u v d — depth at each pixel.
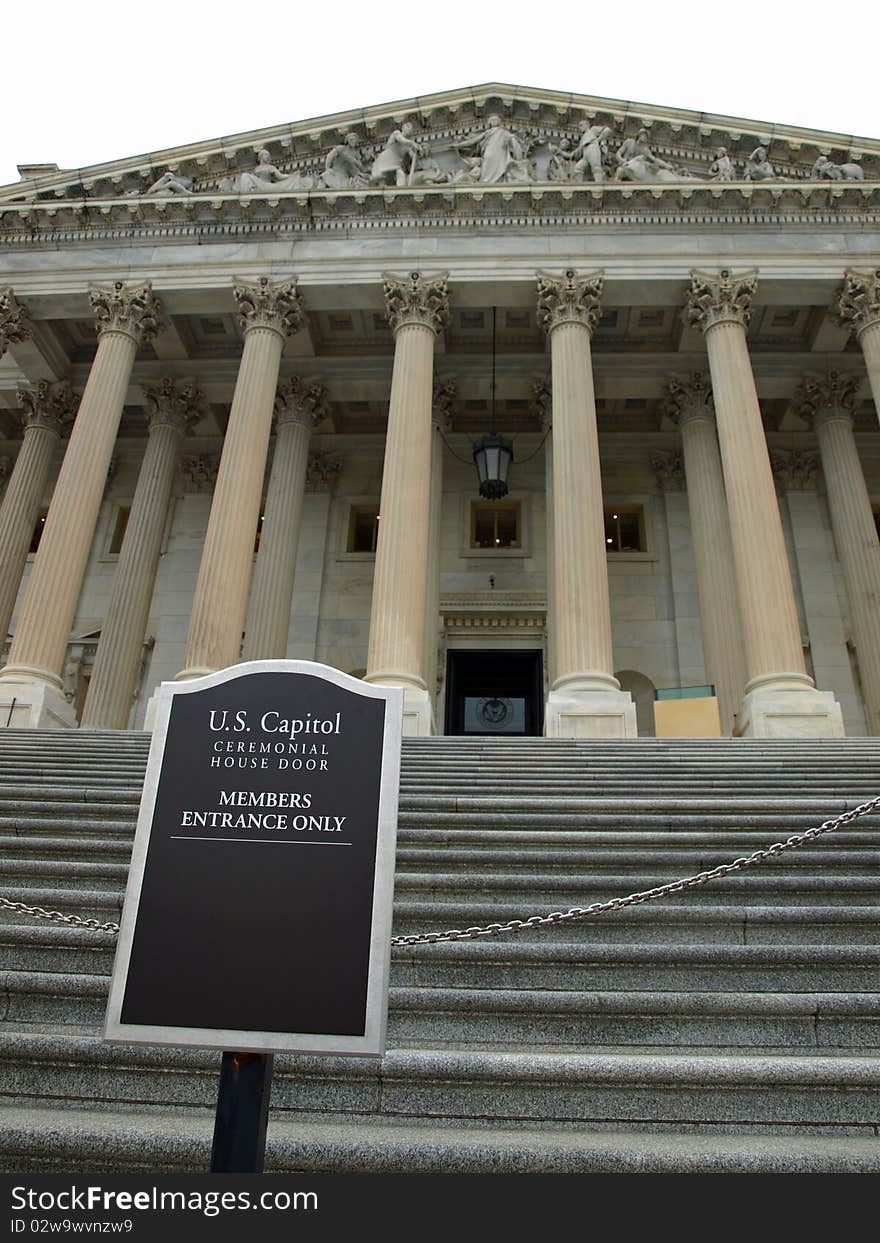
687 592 29.47
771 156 26.58
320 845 4.19
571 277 23.64
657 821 9.71
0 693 19.03
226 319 27.47
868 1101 5.25
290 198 24.75
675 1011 6.16
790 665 18.91
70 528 21.11
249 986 3.88
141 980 3.89
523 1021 6.21
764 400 29.53
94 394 22.92
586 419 21.86
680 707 20.59
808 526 30.05
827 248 23.83
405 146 26.28
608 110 27.23
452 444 31.91
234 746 4.43
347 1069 5.44
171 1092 5.46
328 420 31.27
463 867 8.61
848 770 12.49
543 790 11.41
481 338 27.62
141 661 29.41
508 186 24.39
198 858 4.16
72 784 11.66
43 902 7.59
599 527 20.64
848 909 7.24
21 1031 6.20
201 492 32.16
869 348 22.69
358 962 3.94
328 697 4.56
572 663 19.06
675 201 24.38
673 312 26.53
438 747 14.30
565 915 5.64
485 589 30.05
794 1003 6.10
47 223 25.42
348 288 24.30
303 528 31.33
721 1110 5.25
